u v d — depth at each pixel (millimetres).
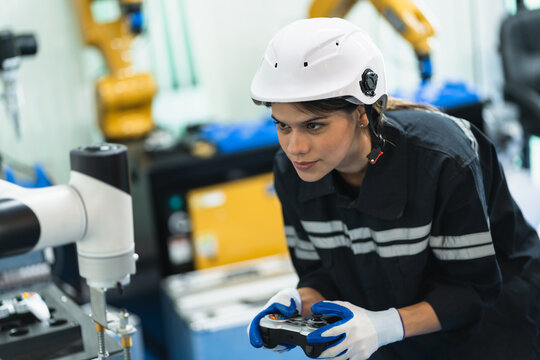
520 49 3770
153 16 3430
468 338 1376
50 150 3385
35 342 1168
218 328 2494
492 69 4180
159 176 2943
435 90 3273
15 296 1338
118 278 1006
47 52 3293
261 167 3092
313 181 1355
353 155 1307
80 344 1172
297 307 1416
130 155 3084
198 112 3600
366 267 1428
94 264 993
